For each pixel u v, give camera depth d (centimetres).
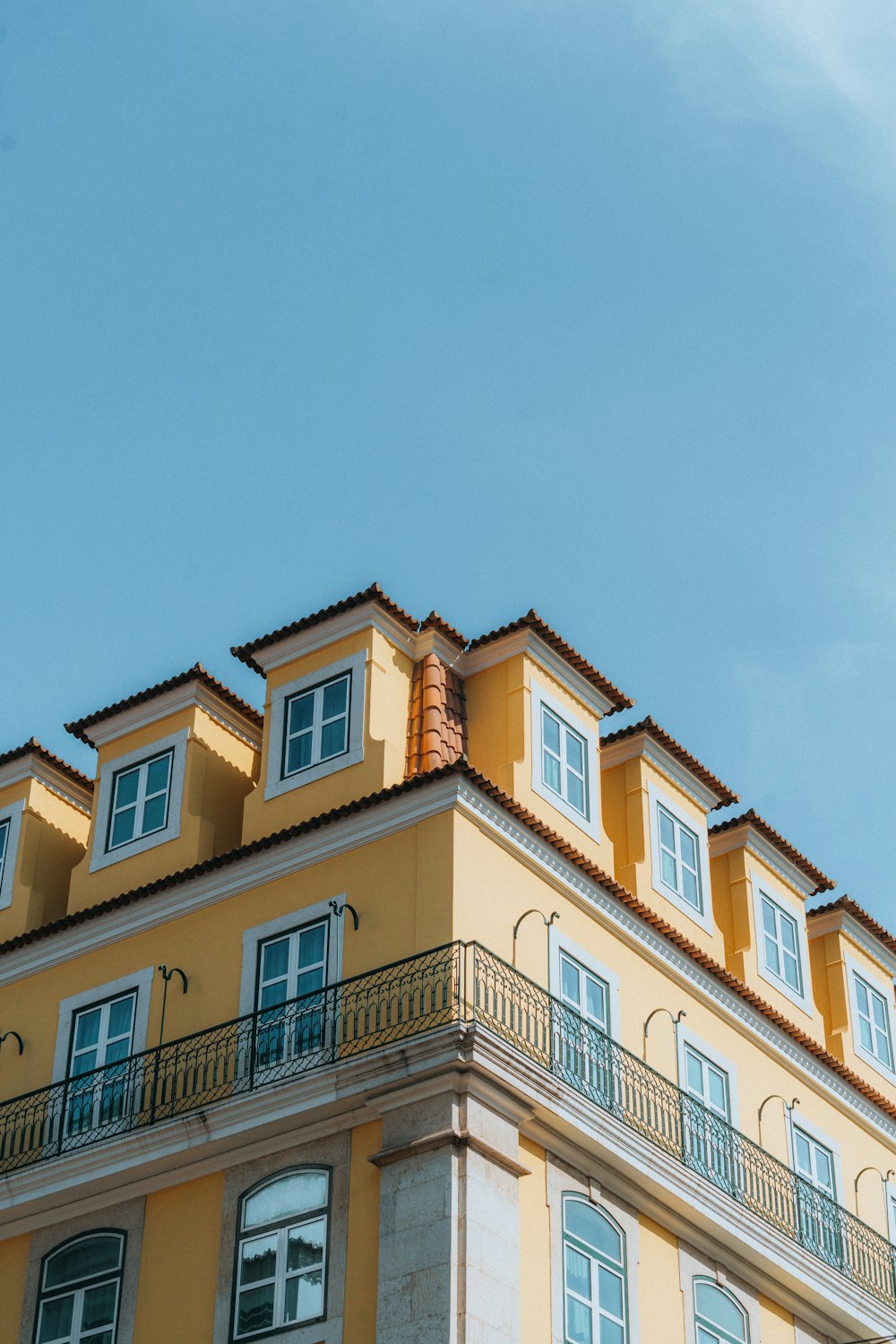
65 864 2775
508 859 2377
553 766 2581
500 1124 2155
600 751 2780
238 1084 2289
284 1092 2228
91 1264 2330
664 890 2684
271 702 2614
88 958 2561
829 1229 2627
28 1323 2325
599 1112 2272
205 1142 2272
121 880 2605
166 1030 2417
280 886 2427
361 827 2386
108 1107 2395
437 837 2316
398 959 2262
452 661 2644
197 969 2438
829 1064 2828
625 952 2516
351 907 2339
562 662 2664
